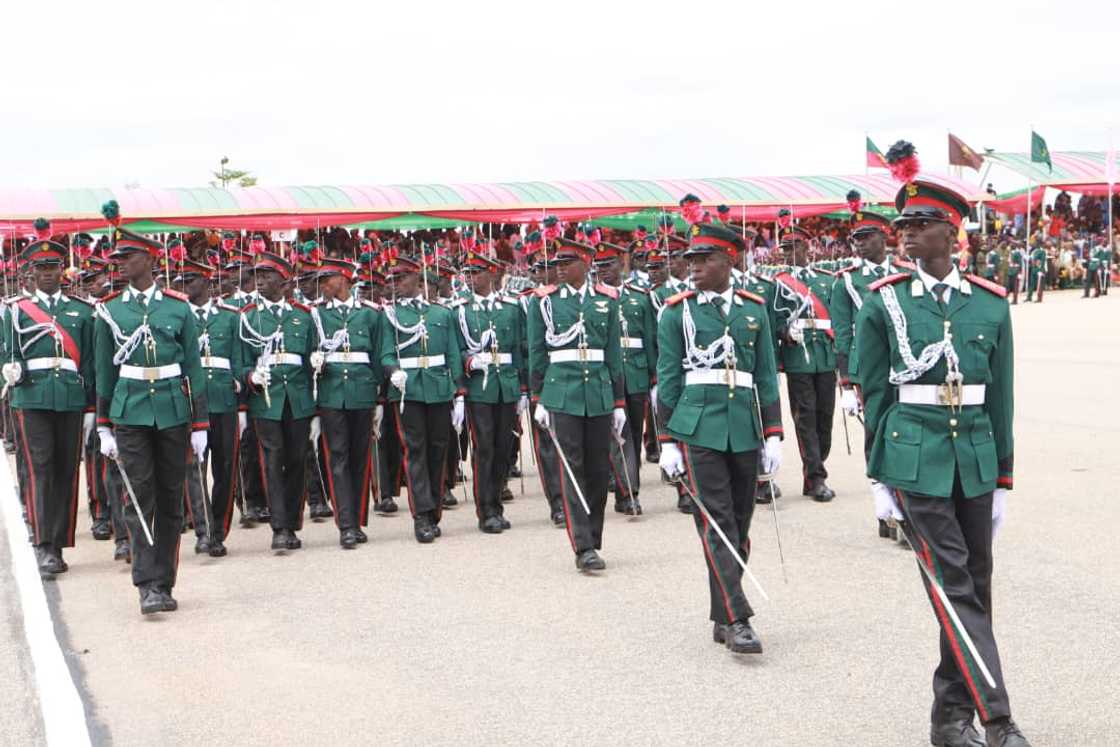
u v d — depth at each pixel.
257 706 5.64
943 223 4.88
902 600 6.98
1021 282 39.09
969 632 4.60
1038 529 8.50
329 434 9.33
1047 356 21.02
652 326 10.66
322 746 5.12
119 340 7.28
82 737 5.30
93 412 8.73
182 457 7.48
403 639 6.63
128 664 6.37
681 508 10.10
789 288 10.20
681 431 6.28
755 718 5.26
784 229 10.92
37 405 8.64
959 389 4.82
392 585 7.89
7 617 7.44
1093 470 10.66
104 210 7.45
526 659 6.20
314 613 7.25
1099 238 45.66
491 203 29.78
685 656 6.16
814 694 5.53
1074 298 39.66
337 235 28.77
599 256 10.80
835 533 8.80
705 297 6.37
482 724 5.32
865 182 33.59
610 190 31.52
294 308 9.44
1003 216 46.22
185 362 7.52
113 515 9.11
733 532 6.27
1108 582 7.14
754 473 6.41
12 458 15.12
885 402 5.01
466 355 9.73
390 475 10.79
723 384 6.30
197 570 8.62
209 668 6.25
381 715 5.47
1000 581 7.24
